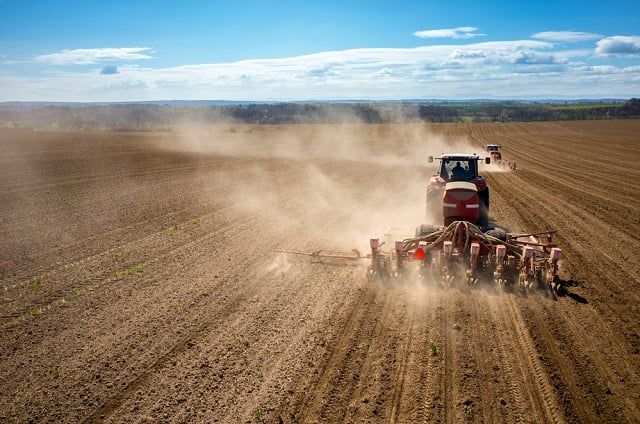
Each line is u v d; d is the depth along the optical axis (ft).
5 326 25.77
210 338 24.02
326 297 29.14
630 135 233.35
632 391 19.47
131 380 20.49
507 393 19.22
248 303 28.37
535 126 321.52
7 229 46.91
